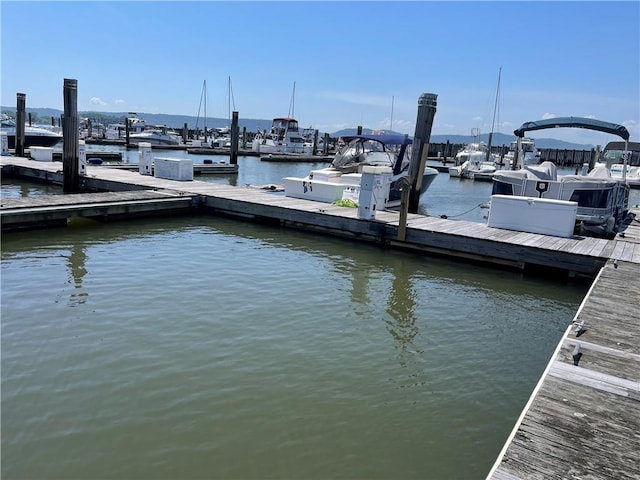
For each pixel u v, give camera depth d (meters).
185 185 16.12
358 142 17.64
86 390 4.66
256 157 47.47
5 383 4.72
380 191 13.82
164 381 4.89
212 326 6.24
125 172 19.11
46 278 7.75
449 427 4.43
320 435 4.18
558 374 4.35
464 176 35.53
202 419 4.30
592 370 4.44
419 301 7.77
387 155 17.11
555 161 64.25
